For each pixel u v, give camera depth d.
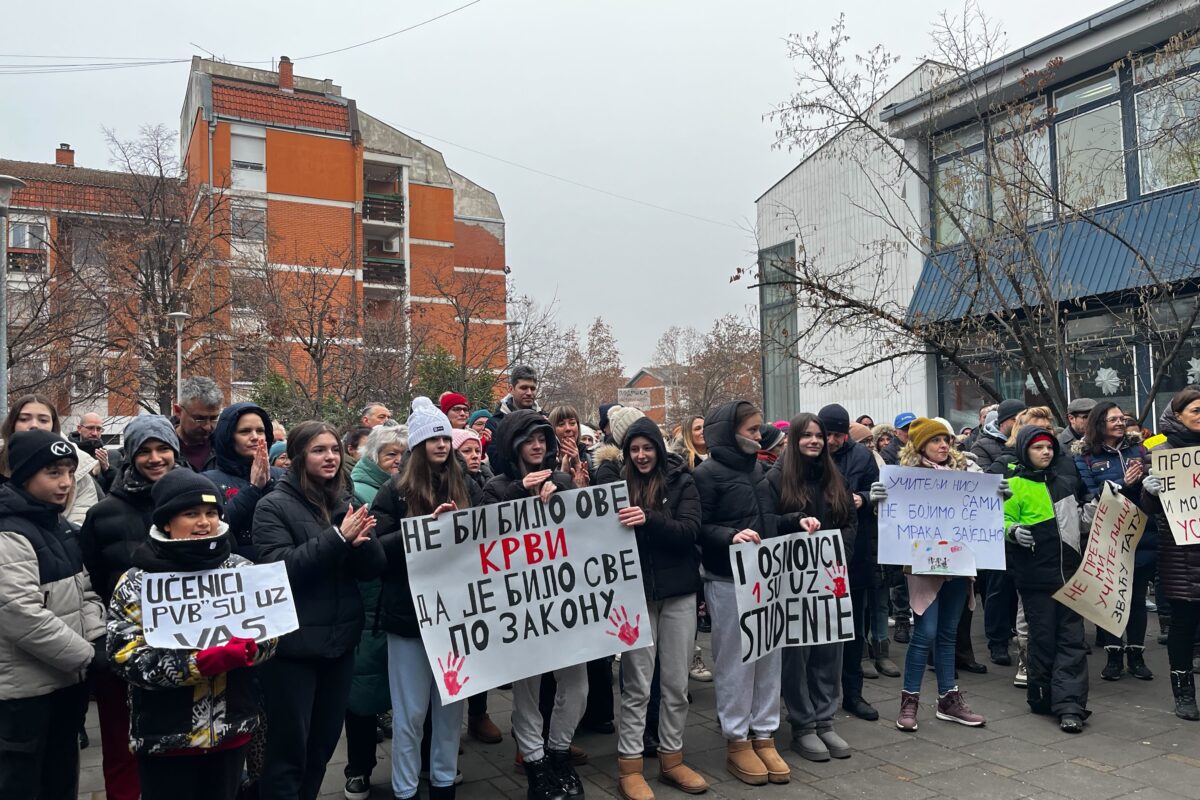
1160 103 9.04
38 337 16.12
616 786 4.44
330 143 34.66
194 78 34.53
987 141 9.08
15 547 3.21
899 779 4.47
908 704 5.24
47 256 19.59
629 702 4.34
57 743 3.54
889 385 14.54
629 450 4.44
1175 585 5.25
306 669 3.49
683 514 4.39
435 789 4.01
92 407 22.92
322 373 17.83
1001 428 7.12
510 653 4.04
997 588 6.71
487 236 43.00
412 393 18.00
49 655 3.21
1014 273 8.67
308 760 3.60
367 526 3.56
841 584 4.79
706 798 4.27
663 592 4.38
